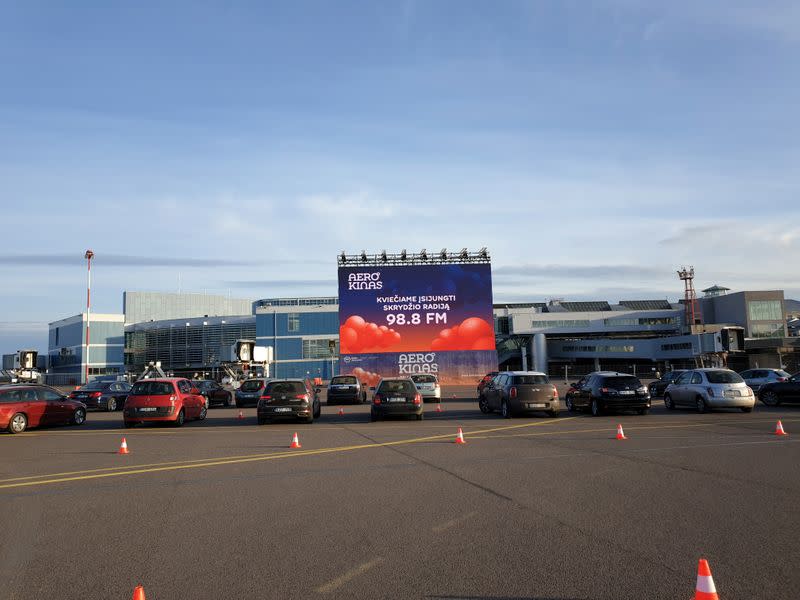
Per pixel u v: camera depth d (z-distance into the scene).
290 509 8.61
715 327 81.12
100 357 99.19
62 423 22.97
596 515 8.00
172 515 8.38
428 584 5.64
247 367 51.53
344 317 46.44
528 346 91.31
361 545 6.86
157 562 6.39
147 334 102.25
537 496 9.17
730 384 24.38
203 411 25.77
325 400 42.69
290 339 84.44
